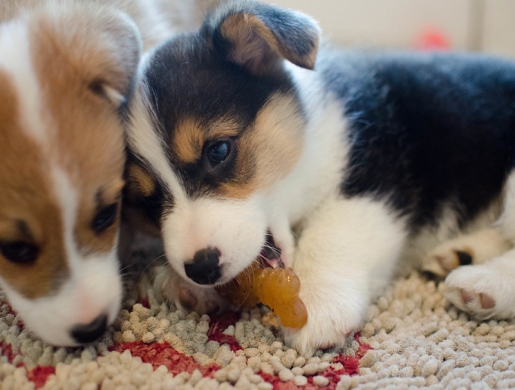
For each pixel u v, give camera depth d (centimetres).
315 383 36
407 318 41
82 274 36
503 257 43
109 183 37
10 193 34
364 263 42
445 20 80
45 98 36
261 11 40
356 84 46
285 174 41
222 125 39
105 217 38
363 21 81
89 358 36
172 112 39
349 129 45
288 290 38
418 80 47
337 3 80
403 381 36
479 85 47
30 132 35
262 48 42
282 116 42
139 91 39
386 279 44
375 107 46
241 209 39
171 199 39
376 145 45
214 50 41
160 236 41
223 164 39
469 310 42
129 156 39
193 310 41
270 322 40
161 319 39
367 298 41
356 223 43
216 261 37
